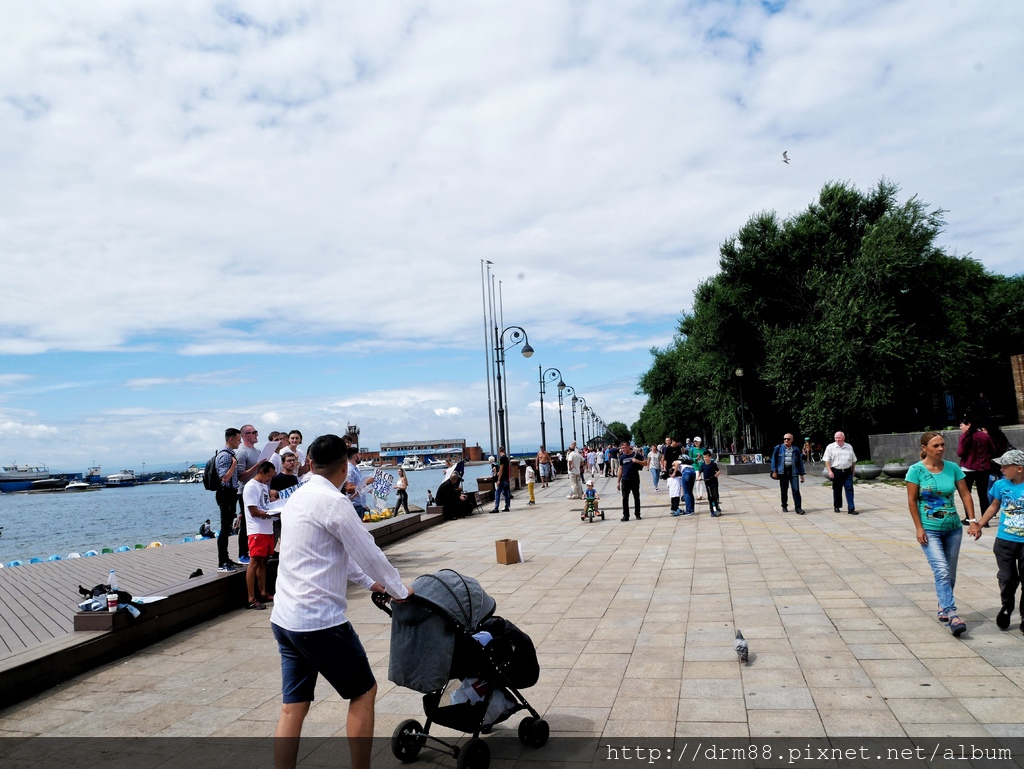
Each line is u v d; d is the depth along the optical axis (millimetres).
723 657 6172
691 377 47906
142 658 7328
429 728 4598
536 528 16875
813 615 7340
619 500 24344
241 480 10820
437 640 4273
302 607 3852
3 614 9930
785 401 32562
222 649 7566
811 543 11828
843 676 5539
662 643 6680
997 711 4723
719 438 55812
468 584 4488
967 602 7500
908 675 5480
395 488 22547
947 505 6578
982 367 42469
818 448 34312
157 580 12242
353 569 4164
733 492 23828
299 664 4008
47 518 54281
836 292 30594
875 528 13047
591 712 5133
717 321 38656
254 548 9531
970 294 39781
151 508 67000
